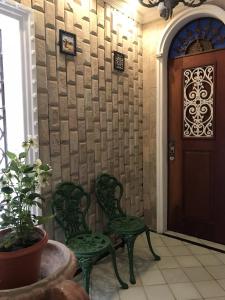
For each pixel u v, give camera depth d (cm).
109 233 243
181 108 286
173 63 287
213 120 265
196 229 289
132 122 290
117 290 205
